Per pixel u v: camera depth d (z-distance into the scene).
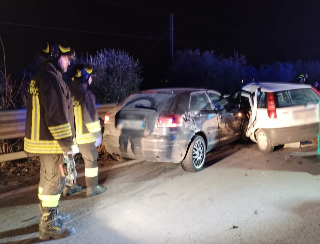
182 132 5.70
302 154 6.98
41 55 3.62
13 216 4.46
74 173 4.91
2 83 8.39
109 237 3.84
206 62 20.16
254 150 7.48
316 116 7.02
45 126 3.61
